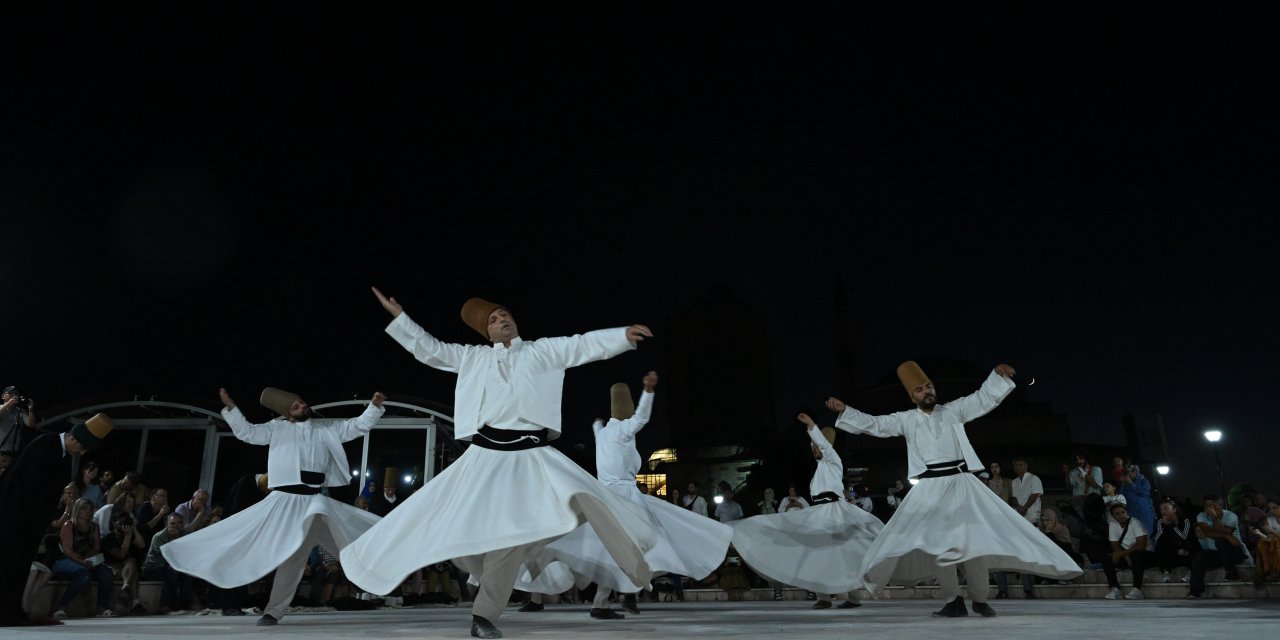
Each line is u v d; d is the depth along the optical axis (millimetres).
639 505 7473
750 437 41500
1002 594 11922
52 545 9094
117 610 9812
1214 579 11406
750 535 8859
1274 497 13047
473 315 4566
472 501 4000
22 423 7734
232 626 6078
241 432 6480
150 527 10891
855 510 8930
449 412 15719
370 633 4633
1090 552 12109
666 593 14102
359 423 6848
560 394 4379
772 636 3895
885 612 7309
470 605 12641
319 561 11531
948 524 5992
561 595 13445
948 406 6516
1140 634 3895
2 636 4672
